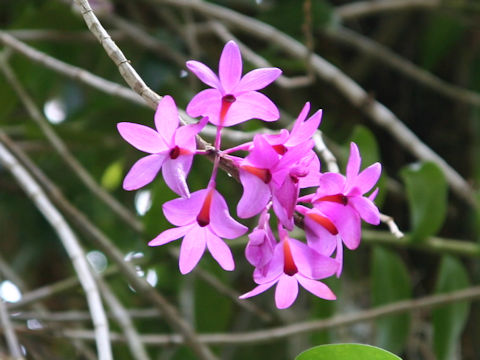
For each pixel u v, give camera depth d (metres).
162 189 0.79
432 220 0.81
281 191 0.46
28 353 0.84
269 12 1.02
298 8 1.01
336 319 0.76
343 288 0.92
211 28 0.99
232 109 0.47
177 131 0.46
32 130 0.94
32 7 1.00
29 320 0.85
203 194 0.47
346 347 0.52
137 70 0.99
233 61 0.47
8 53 0.91
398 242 0.82
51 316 0.78
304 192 0.90
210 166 0.95
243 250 0.88
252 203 0.46
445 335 0.81
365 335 0.87
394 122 0.86
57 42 1.02
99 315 0.59
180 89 0.99
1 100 0.92
